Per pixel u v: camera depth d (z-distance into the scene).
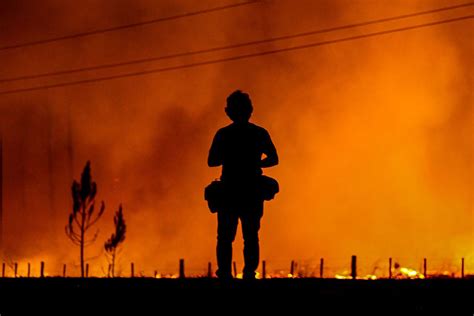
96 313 16.38
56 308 17.05
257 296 16.67
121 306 16.78
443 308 15.20
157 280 20.62
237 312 15.57
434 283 18.27
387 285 17.97
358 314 14.98
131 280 20.86
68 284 20.19
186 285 18.81
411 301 15.84
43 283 20.77
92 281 20.94
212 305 16.22
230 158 21.16
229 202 21.05
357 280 19.41
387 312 15.03
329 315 15.00
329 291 17.02
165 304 16.66
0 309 17.17
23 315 16.64
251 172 21.16
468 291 16.72
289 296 16.58
